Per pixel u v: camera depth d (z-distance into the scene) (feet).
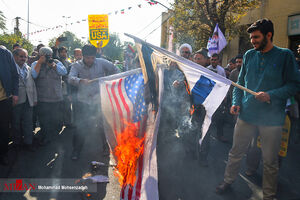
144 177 8.29
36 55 19.75
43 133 14.83
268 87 7.97
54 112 14.88
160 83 9.05
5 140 11.73
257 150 10.61
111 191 9.55
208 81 8.73
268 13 36.32
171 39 35.22
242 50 42.68
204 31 34.99
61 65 14.76
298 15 32.01
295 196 9.36
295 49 33.22
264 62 8.02
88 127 12.89
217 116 15.60
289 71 7.66
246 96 8.57
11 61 11.54
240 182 10.49
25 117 13.66
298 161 12.80
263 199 8.54
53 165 12.01
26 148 14.17
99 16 24.90
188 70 9.18
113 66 13.47
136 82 10.27
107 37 25.11
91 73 12.66
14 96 11.73
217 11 33.14
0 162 11.93
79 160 12.67
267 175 8.34
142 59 9.17
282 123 8.00
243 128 8.84
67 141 15.87
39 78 14.15
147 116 9.41
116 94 10.28
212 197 9.30
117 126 10.09
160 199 9.07
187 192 9.62
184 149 13.19
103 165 11.91
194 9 33.30
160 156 11.72
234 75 16.71
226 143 15.75
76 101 12.71
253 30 7.80
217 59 15.98
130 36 9.04
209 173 11.31
